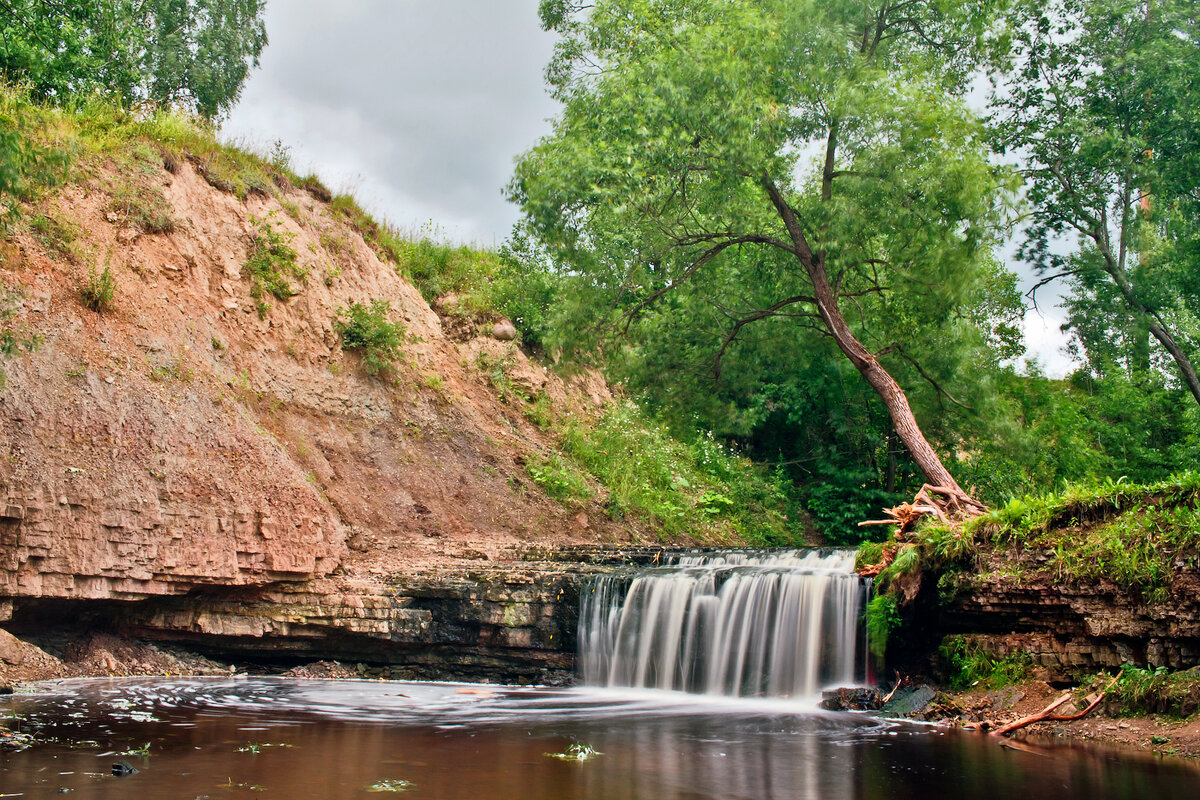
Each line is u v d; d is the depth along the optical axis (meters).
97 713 8.45
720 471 23.02
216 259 15.42
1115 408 22.81
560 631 12.01
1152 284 16.56
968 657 9.97
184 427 12.14
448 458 17.28
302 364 16.00
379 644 12.14
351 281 18.09
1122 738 8.13
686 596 11.80
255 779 6.07
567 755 7.31
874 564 11.31
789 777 6.66
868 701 10.13
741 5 14.95
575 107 15.77
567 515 17.97
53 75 16.02
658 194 15.01
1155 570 8.66
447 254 22.38
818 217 15.18
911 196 14.38
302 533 12.48
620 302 16.52
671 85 14.18
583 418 21.98
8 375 10.67
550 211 14.88
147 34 24.98
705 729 8.80
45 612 10.78
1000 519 10.12
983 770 6.95
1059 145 16.78
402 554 14.06
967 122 14.43
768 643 11.27
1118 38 16.53
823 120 15.05
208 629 11.65
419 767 6.66
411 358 18.25
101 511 10.77
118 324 12.62
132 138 15.63
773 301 17.86
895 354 17.89
